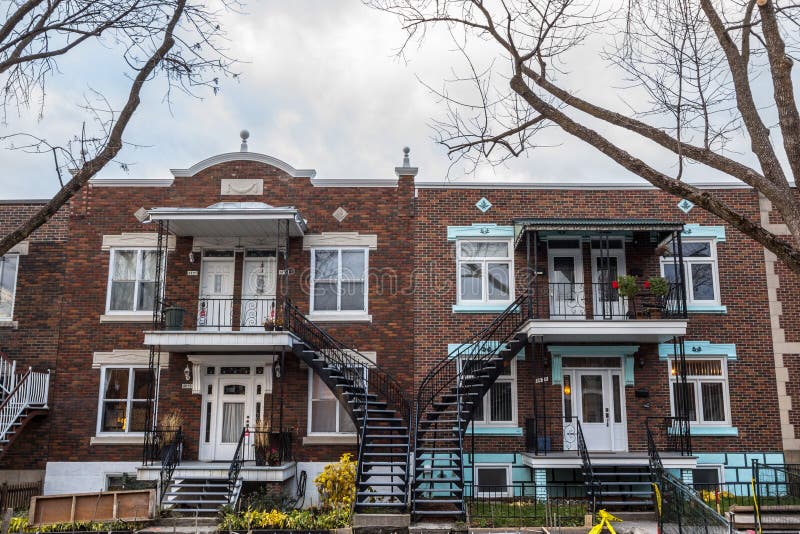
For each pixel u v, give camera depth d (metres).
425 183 19.38
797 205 8.87
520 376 18.45
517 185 19.33
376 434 17.80
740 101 9.41
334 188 19.41
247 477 16.19
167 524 14.41
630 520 15.02
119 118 11.01
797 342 18.56
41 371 18.67
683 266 18.16
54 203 10.36
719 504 15.28
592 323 16.84
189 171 19.47
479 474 17.91
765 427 18.16
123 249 19.27
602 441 18.14
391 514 13.90
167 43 11.30
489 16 10.88
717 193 19.41
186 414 18.28
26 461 18.19
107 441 18.12
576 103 10.48
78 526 13.98
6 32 10.06
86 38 10.83
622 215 19.19
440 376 18.41
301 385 18.38
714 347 18.50
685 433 17.23
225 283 19.03
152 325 18.75
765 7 9.02
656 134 9.95
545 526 13.86
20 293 19.14
